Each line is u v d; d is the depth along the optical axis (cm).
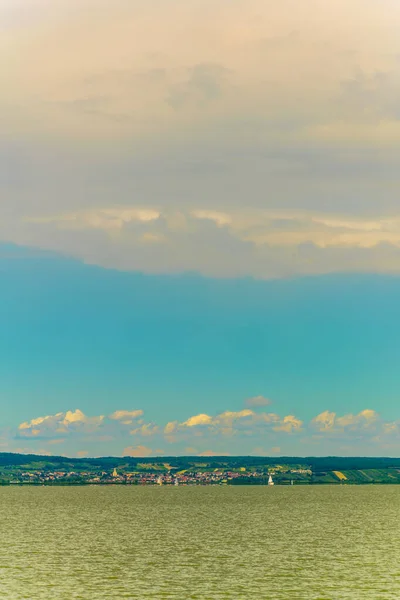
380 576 10875
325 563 12206
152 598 9362
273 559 12719
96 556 13138
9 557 12962
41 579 10644
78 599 9294
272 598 9356
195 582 10425
